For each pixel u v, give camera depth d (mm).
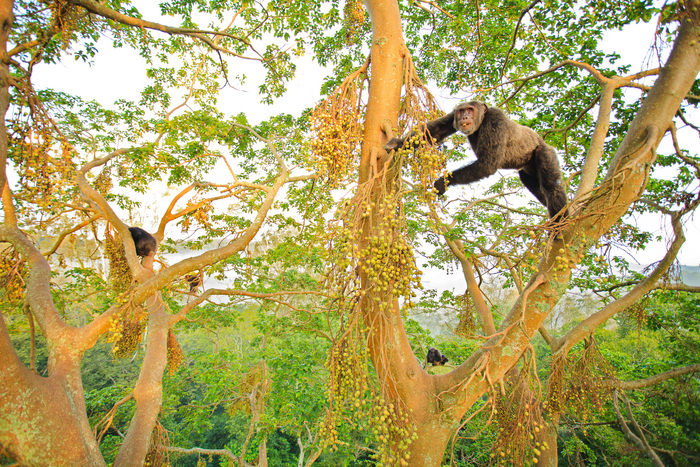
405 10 8320
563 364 5418
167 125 6438
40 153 3924
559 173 5402
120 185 8094
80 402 3734
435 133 5094
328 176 3732
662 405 8273
